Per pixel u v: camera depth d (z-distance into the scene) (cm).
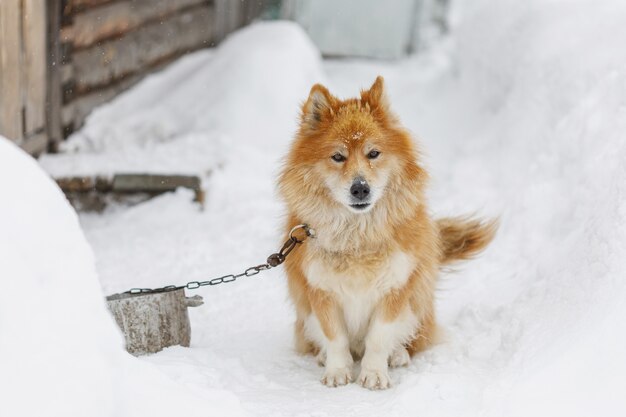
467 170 675
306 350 423
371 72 1023
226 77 819
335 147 377
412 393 339
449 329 425
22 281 228
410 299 394
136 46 860
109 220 653
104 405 228
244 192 677
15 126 648
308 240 384
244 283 528
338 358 385
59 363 223
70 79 749
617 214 379
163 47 911
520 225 531
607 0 680
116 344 246
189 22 954
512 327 380
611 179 445
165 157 715
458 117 802
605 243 371
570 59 626
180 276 541
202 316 480
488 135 705
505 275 489
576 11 684
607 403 294
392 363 400
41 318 227
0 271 224
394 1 1082
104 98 823
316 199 381
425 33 1155
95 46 788
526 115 642
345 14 1080
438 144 773
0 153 245
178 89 845
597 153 516
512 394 318
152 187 662
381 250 374
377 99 395
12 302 223
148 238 605
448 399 336
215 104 796
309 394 363
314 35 1086
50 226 244
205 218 640
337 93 893
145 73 890
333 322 383
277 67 823
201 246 588
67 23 729
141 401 270
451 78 889
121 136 755
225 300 502
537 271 454
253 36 880
